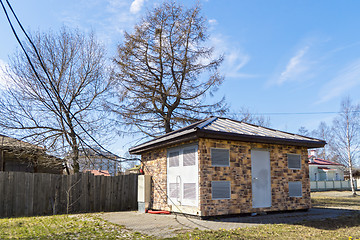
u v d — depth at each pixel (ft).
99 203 49.85
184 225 31.32
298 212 41.81
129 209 52.37
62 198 46.85
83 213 46.19
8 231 29.25
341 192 120.16
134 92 73.26
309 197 43.78
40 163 63.36
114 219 37.35
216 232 27.32
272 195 39.88
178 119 74.84
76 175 48.57
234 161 37.42
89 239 25.17
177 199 39.40
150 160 47.65
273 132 44.19
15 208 42.78
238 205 36.73
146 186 45.80
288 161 42.52
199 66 75.87
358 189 141.28
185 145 38.42
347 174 166.71
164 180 42.78
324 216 37.91
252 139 37.73
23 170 64.49
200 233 26.99
